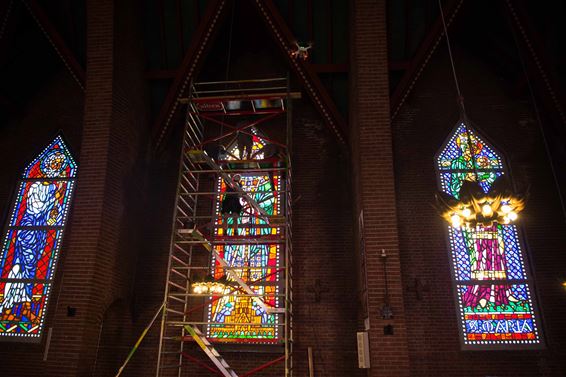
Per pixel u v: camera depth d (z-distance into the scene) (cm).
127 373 1070
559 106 1147
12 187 1245
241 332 1078
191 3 1179
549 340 1020
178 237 1092
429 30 1156
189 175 1240
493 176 1190
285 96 1048
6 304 1130
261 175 1215
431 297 1068
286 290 918
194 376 1049
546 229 1119
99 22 1073
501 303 1069
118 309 1108
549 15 1096
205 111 1154
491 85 1270
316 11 1170
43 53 1277
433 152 1209
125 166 1105
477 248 1120
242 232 1161
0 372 1064
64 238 1180
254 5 1181
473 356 1017
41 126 1300
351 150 1165
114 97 1071
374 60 1014
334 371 1031
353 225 1151
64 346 909
